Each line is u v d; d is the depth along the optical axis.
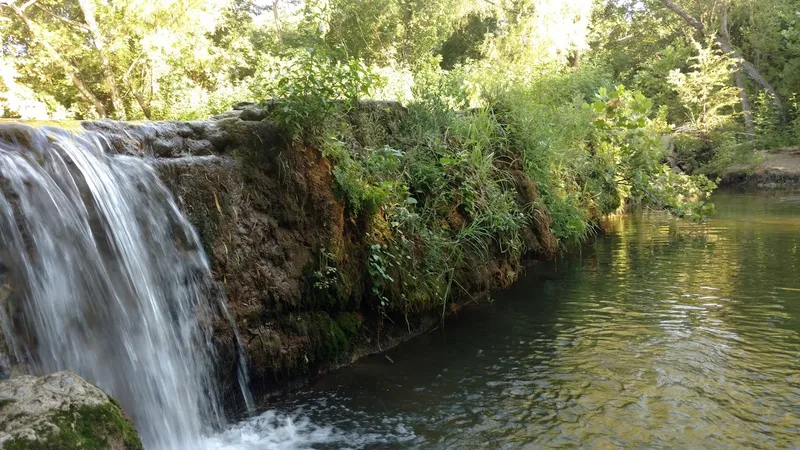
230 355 3.96
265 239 4.47
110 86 14.64
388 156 5.86
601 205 12.03
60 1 15.05
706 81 24.09
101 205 3.39
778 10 26.41
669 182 10.97
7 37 14.77
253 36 22.78
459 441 3.51
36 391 2.27
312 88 4.94
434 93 7.80
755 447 3.33
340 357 4.86
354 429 3.70
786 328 5.39
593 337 5.34
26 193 3.03
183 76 14.91
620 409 3.86
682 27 30.69
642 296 6.68
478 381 4.43
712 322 5.63
